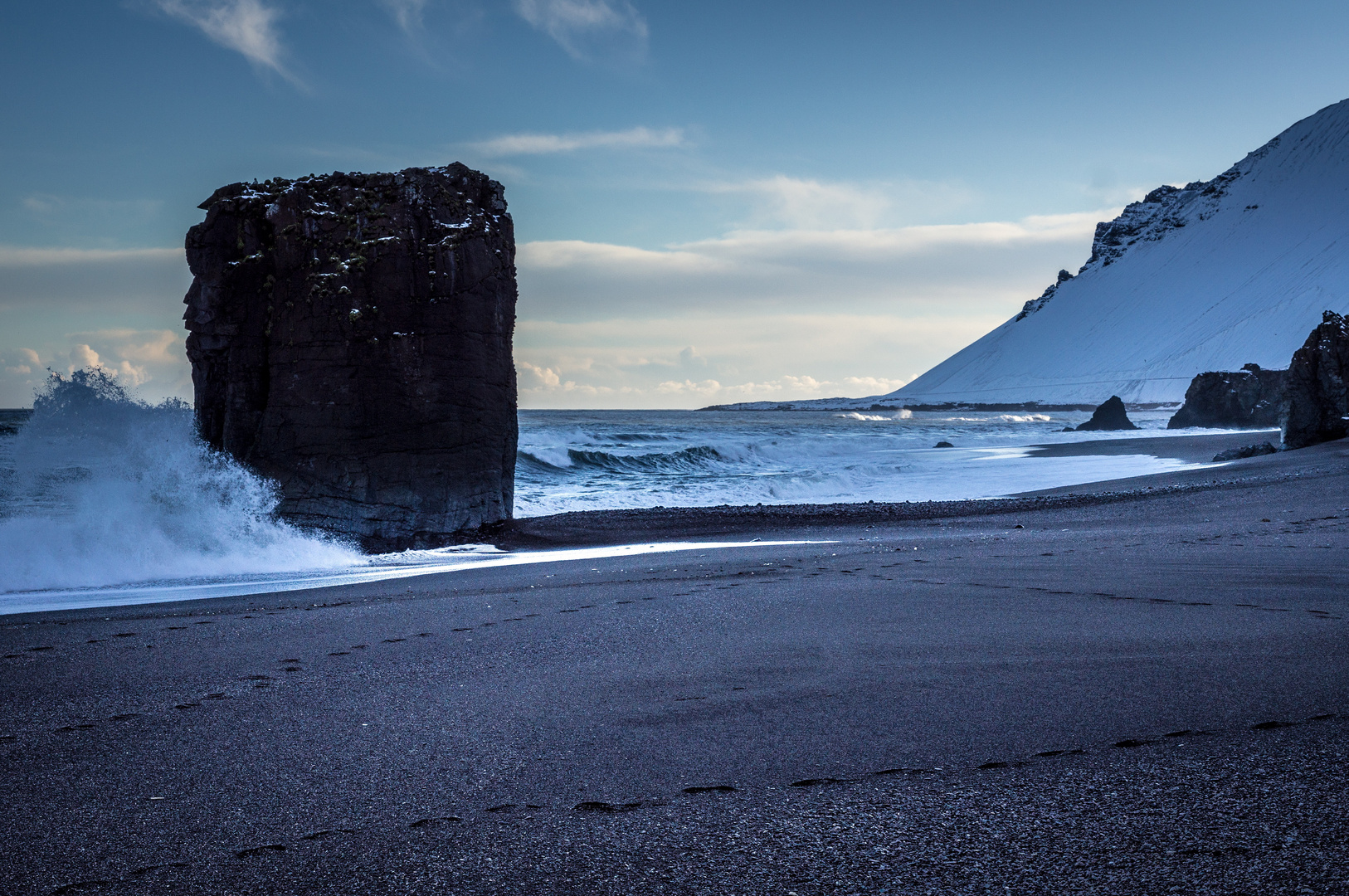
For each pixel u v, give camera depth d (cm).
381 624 601
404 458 1327
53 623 631
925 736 325
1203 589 662
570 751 322
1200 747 301
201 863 236
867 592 688
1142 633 503
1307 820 238
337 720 370
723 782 284
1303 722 325
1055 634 507
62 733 356
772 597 678
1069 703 362
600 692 407
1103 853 224
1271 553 862
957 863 222
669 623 579
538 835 248
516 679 438
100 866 235
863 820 250
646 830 248
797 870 221
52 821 265
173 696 414
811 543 1178
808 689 401
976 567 827
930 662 447
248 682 440
